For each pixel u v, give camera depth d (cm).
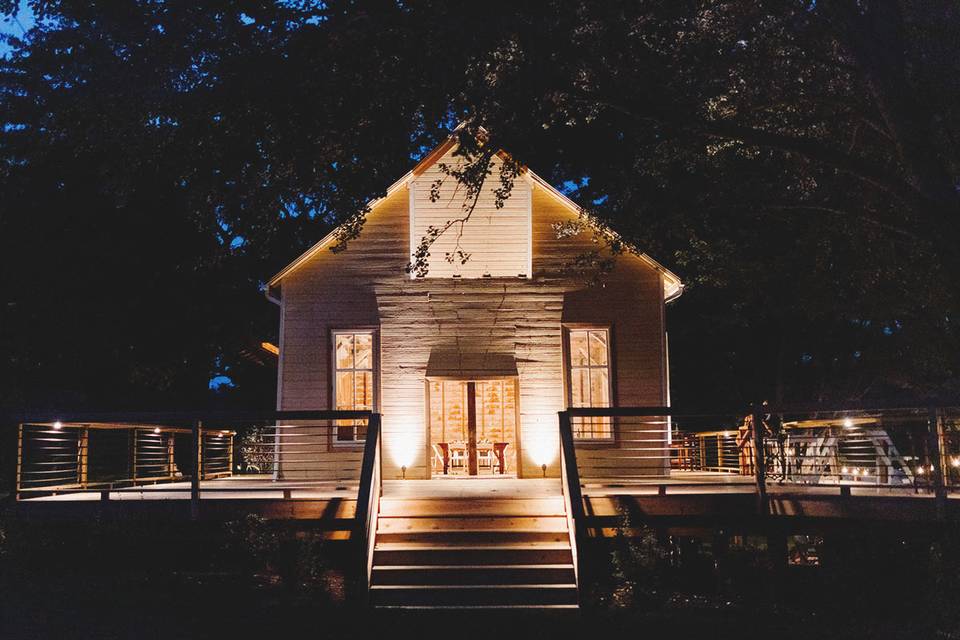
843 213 1549
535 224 1934
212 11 1358
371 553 1366
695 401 3384
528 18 1331
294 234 2777
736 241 2067
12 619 1134
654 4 1366
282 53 1361
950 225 1340
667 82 1394
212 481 2006
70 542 1359
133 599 1225
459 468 2177
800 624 1169
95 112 1446
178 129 1453
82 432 1706
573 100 1486
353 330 1905
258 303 2962
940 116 1603
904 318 2180
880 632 1130
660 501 1466
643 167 1762
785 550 1357
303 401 1891
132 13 1372
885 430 1752
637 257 1928
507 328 1906
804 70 1628
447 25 1282
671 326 3197
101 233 2561
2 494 1609
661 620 1186
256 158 1525
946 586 1124
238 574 1334
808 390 3331
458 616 1223
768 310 2458
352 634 1138
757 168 1745
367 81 1419
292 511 1417
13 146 2316
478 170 1495
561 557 1377
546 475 1869
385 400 1881
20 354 2591
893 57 1399
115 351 2709
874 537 1275
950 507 1260
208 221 1684
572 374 1919
